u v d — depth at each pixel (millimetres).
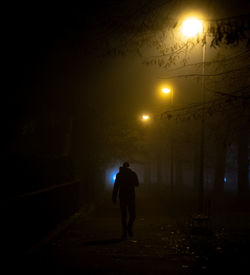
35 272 10492
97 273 10500
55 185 19906
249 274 10758
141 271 10828
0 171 15617
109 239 16203
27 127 20391
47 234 15859
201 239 16375
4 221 10992
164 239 16312
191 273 10742
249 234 17750
